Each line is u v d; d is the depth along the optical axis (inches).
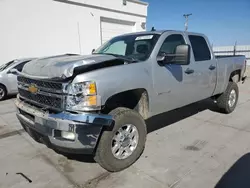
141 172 105.5
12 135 160.1
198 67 150.4
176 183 96.0
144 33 140.6
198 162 113.7
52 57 114.4
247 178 98.0
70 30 421.7
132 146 111.6
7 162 118.6
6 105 266.7
